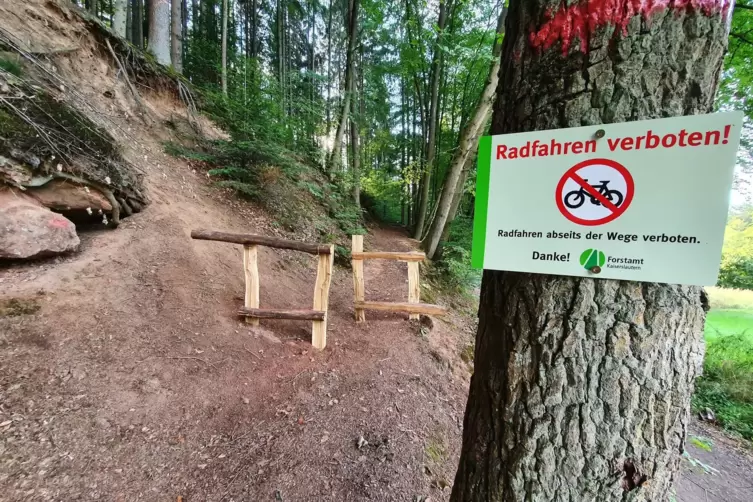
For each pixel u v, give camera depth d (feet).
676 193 2.56
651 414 2.94
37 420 6.21
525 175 3.09
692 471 10.66
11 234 8.93
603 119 2.78
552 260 3.03
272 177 19.89
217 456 6.73
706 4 2.64
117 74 18.47
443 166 39.91
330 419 8.16
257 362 9.77
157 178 16.07
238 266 14.40
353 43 31.71
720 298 23.00
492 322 3.54
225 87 23.75
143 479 5.97
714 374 16.19
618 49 2.74
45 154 10.01
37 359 7.23
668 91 2.69
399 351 12.11
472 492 3.67
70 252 10.11
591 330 2.97
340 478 6.63
